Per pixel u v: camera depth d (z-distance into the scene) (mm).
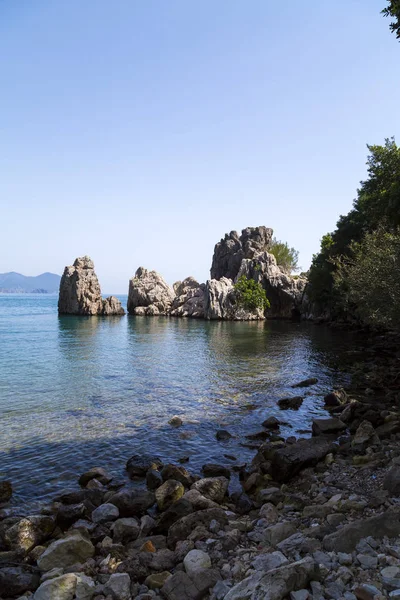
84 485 12984
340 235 82312
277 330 73562
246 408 22328
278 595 5633
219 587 6480
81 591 6805
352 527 7602
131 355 42188
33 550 8852
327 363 36656
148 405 22812
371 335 60531
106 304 118625
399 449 14312
